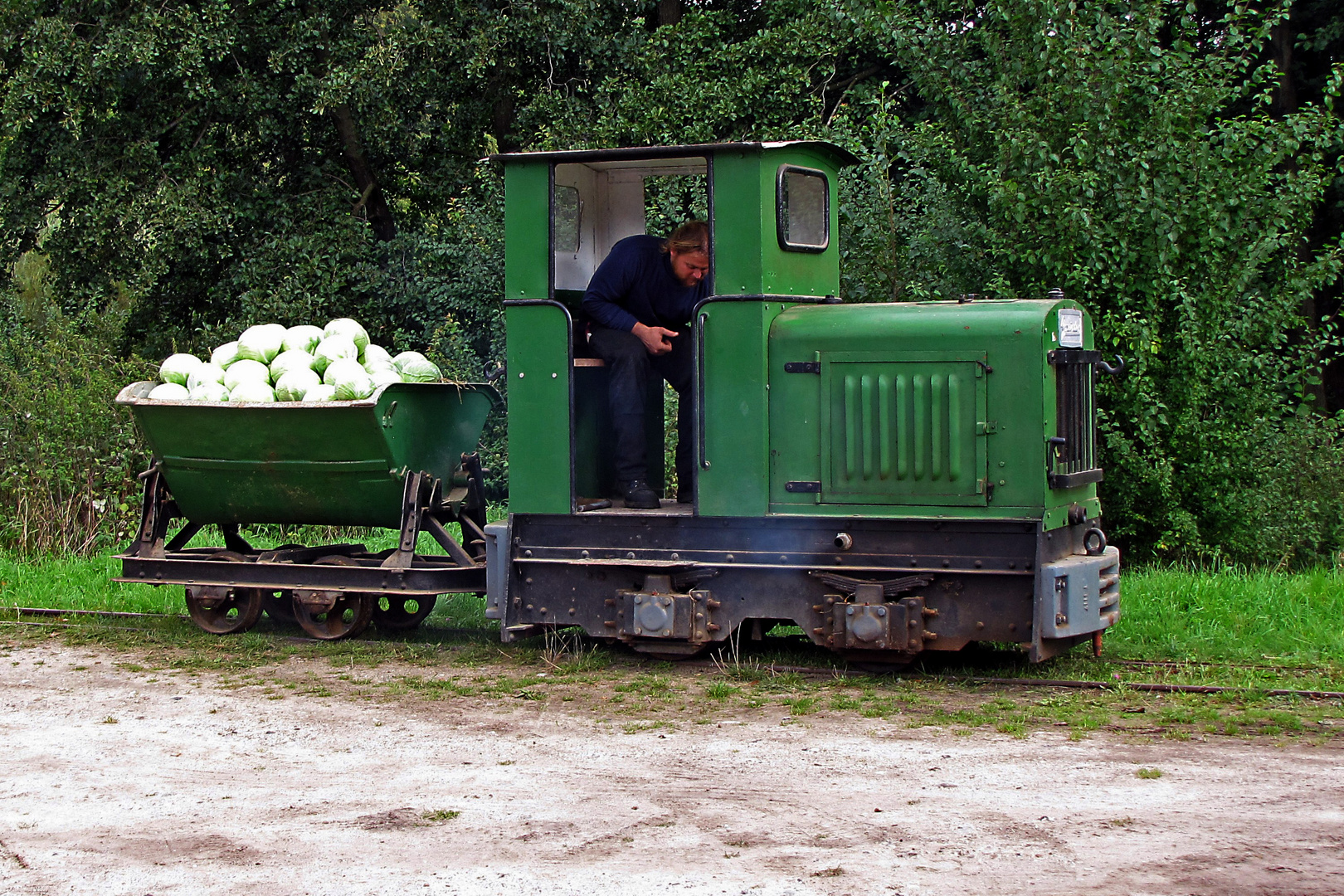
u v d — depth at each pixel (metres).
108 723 6.35
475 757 5.62
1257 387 10.55
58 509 11.88
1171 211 10.05
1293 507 10.55
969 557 6.64
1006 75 10.66
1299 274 10.78
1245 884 4.04
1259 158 10.27
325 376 7.79
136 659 7.77
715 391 6.98
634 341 7.35
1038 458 6.55
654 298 7.45
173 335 17.19
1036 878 4.12
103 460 12.06
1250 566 10.31
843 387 6.85
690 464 7.70
